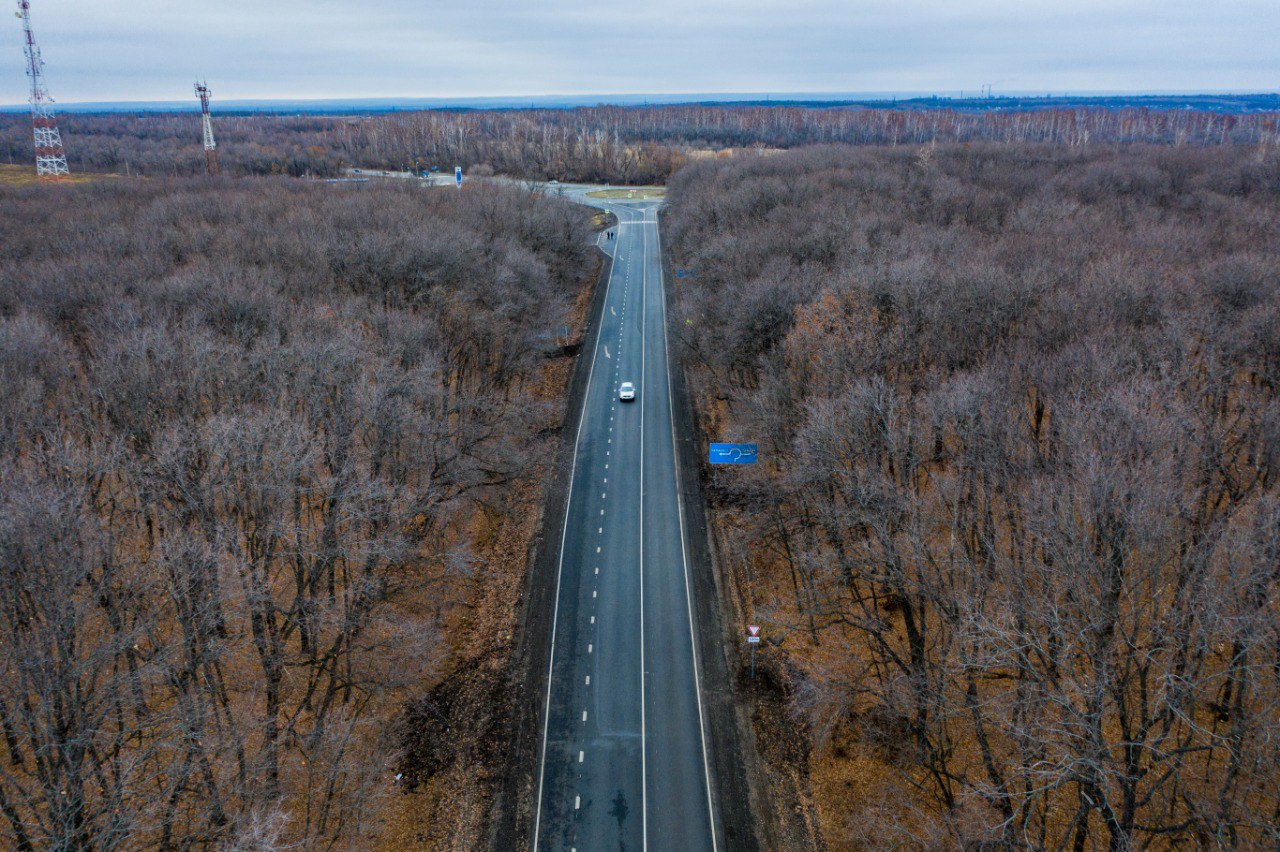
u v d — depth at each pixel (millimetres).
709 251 80500
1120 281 50219
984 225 88125
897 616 44062
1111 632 26516
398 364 47281
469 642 46531
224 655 34469
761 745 39594
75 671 25938
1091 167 124500
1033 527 30672
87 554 29188
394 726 40188
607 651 45781
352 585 38750
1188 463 33219
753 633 42938
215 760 32094
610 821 35781
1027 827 30844
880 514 34938
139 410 39469
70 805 26312
